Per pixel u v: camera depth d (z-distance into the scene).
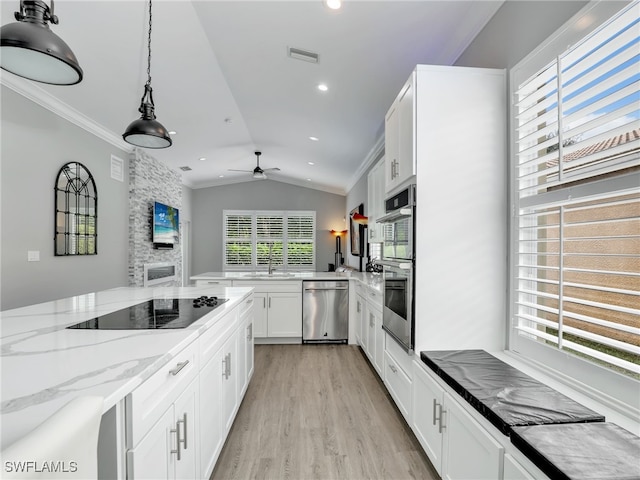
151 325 1.48
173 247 6.35
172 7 2.56
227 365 1.99
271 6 2.39
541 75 1.58
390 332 2.37
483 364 1.64
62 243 3.55
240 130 5.54
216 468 1.83
